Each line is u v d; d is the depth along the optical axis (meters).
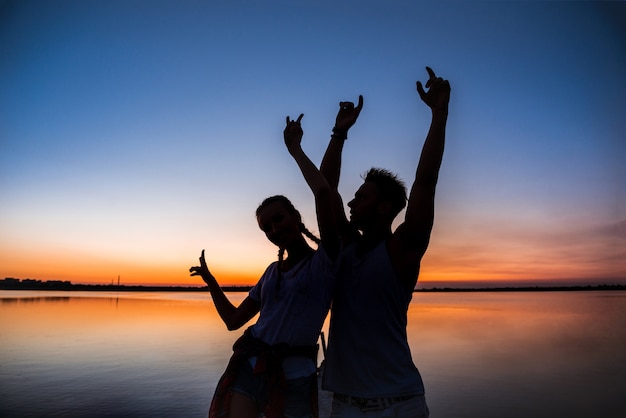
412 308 39.28
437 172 1.77
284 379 1.98
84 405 6.29
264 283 2.18
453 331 17.80
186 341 13.94
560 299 67.38
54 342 13.32
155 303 43.34
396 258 1.81
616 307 39.84
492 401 6.78
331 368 1.88
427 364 10.15
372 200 1.94
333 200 2.20
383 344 1.78
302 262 2.08
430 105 1.85
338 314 1.91
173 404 6.37
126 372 8.78
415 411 1.73
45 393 7.02
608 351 12.12
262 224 2.11
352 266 1.90
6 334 15.14
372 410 1.74
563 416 6.00
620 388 7.60
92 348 12.18
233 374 2.05
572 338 15.34
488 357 11.14
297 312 2.02
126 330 17.00
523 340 14.71
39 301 41.03
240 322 2.30
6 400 6.57
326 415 4.26
